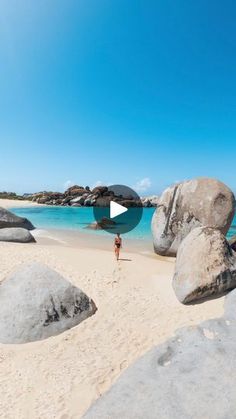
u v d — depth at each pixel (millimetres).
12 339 7070
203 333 4883
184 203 14641
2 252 13492
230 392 3715
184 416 3463
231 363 4188
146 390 3896
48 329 7336
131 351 6566
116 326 7637
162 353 4570
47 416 4887
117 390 3959
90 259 13180
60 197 68375
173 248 14562
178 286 9250
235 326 5086
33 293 7887
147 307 8641
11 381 5828
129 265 12445
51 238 19953
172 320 7770
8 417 4910
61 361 6363
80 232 23656
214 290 8688
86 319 7973
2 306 7777
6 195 86062
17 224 22734
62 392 5441
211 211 13883
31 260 12508
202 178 14828
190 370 4152
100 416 3600
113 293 9609
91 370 6012
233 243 14961
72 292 8227
